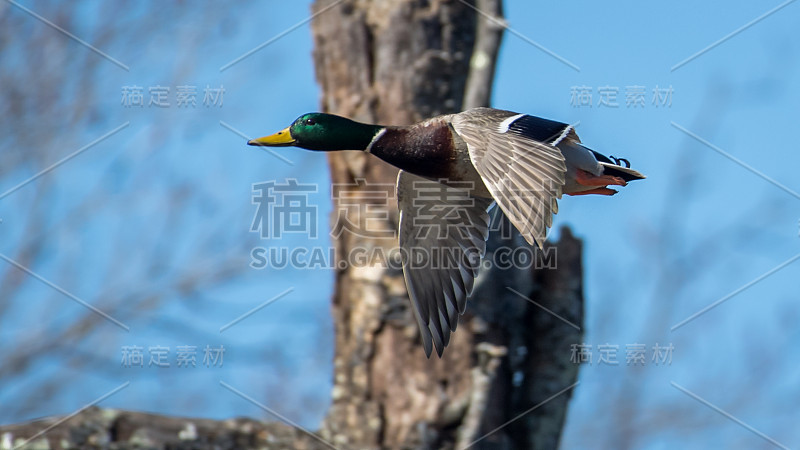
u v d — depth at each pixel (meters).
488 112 8.59
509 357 10.20
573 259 10.42
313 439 9.92
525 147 7.84
